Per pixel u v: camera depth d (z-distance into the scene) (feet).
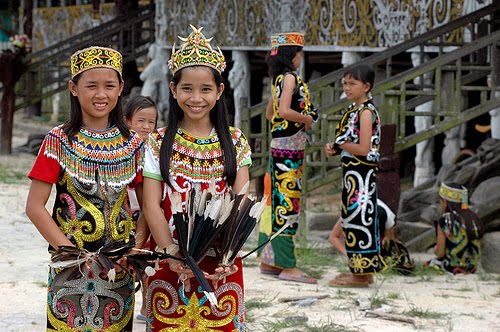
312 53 52.54
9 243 31.40
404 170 51.16
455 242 28.32
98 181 13.74
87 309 13.75
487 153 35.19
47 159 13.57
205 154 14.05
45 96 65.31
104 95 13.65
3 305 22.65
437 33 35.42
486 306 23.30
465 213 28.45
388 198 28.27
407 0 40.81
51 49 65.41
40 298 23.50
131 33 66.49
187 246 13.39
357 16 44.32
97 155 13.76
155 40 62.54
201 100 13.84
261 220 27.45
